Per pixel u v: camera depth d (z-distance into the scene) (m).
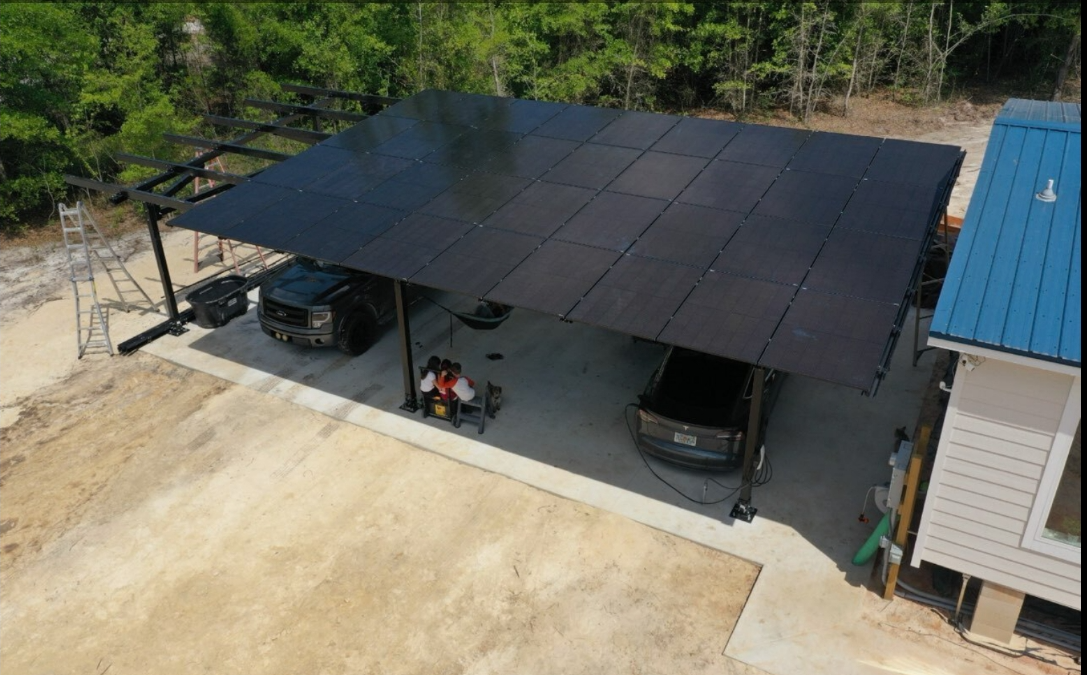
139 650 8.69
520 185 12.18
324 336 13.58
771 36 29.91
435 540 10.06
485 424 12.18
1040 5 28.44
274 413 12.66
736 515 10.17
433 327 15.12
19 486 11.29
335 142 14.32
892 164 11.68
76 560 9.94
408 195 12.23
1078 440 7.03
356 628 8.87
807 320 8.74
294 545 10.05
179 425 12.45
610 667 8.33
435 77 27.61
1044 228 7.96
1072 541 7.45
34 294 17.30
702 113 31.47
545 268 10.13
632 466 11.23
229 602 9.25
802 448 11.51
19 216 21.72
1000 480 7.50
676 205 11.18
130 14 26.33
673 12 28.88
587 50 29.70
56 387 13.64
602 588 9.29
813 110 30.17
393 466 11.40
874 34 29.16
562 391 13.01
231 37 28.66
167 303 15.00
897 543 8.54
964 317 6.99
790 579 9.25
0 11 20.84
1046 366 6.61
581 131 13.81
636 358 13.95
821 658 8.28
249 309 15.93
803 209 10.75
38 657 8.65
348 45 27.45
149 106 22.98
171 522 10.49
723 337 8.64
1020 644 8.30
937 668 8.12
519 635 8.72
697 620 8.84
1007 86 31.17
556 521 10.29
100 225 21.27
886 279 9.23
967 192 20.86
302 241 11.28
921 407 12.30
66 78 22.67
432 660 8.47
